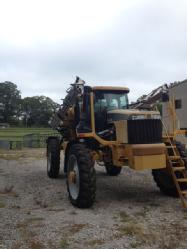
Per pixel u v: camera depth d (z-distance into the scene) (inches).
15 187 358.6
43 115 4685.0
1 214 253.6
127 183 371.9
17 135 1897.1
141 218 240.2
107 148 295.1
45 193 327.3
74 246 192.4
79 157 269.4
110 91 331.0
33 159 629.3
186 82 1131.3
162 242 195.8
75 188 282.5
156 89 328.2
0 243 196.4
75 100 345.7
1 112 4938.5
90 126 308.7
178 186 261.6
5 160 613.6
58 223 231.3
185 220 233.3
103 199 298.7
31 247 191.0
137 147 262.7
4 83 5002.5
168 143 290.2
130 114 280.8
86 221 235.1
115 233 210.8
